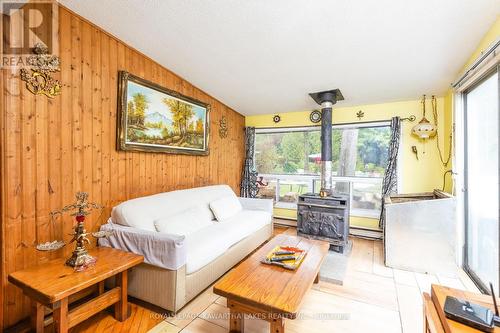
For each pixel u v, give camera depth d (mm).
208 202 3121
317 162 4180
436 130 3277
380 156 3688
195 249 2059
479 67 1945
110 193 2256
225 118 4062
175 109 2943
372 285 2273
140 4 1816
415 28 1954
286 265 1763
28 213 1679
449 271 2459
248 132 4523
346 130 3898
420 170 3398
